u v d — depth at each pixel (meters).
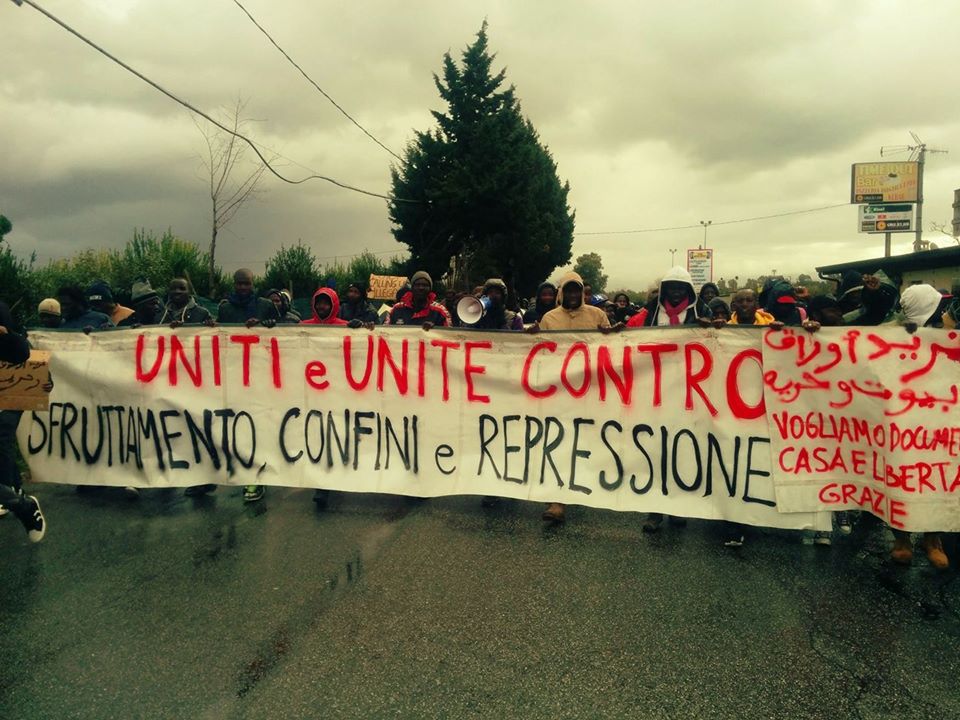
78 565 4.52
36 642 3.51
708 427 5.10
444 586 4.12
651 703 2.96
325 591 4.06
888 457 4.55
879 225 40.62
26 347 4.73
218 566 4.47
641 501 5.24
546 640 3.48
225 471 6.02
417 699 2.99
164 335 6.12
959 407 4.50
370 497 6.05
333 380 5.89
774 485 4.88
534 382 5.52
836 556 4.66
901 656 3.34
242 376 6.02
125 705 2.96
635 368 5.29
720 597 3.98
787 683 3.11
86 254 16.20
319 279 23.23
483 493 5.60
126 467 6.17
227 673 3.20
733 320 6.07
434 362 5.73
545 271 34.66
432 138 31.86
